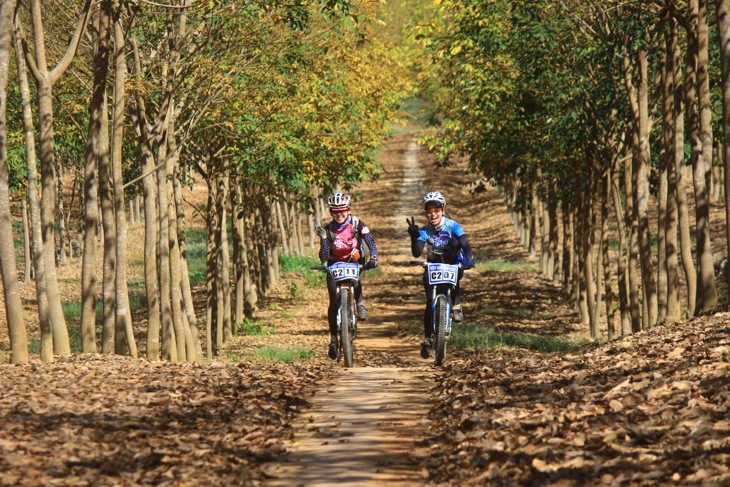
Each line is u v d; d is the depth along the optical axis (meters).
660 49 25.95
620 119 32.97
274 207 64.12
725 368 10.38
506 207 102.38
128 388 12.87
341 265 16.59
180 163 33.06
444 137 46.50
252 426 10.45
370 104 45.09
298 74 29.64
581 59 29.77
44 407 11.09
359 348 38.19
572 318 48.12
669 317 24.75
